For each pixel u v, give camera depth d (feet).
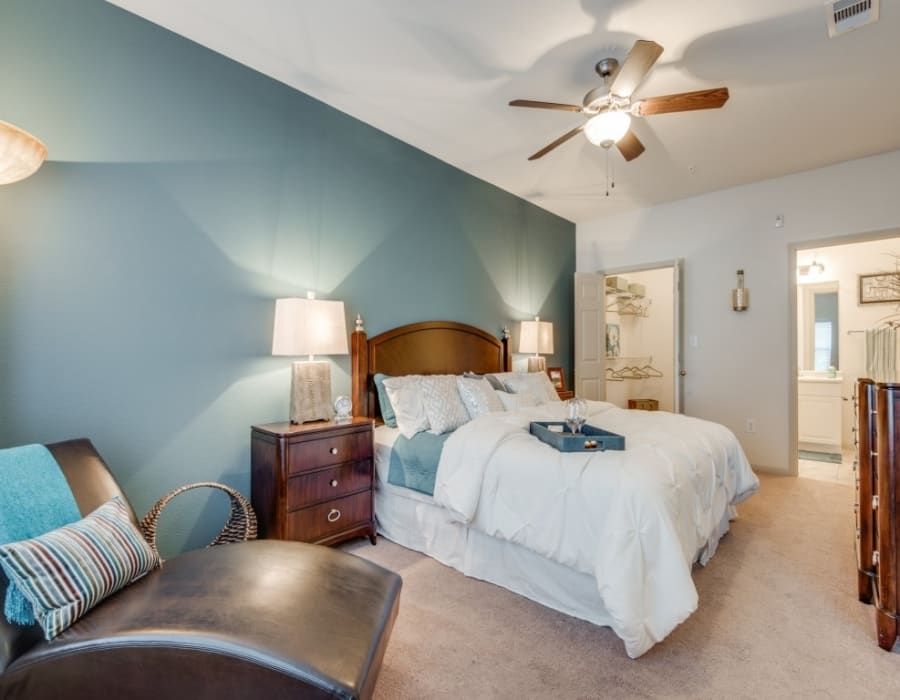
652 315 21.93
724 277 14.93
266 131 8.73
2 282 5.91
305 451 7.61
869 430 6.61
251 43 7.79
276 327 8.27
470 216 13.56
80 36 6.57
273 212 8.83
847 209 12.71
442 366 12.28
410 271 11.67
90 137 6.64
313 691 3.46
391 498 8.95
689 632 5.98
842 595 6.90
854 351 17.20
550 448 6.91
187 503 7.58
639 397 22.09
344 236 10.09
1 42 5.99
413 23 7.23
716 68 8.36
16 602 3.86
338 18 7.14
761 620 6.25
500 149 11.91
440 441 8.28
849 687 4.98
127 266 6.97
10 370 5.95
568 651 5.62
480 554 7.41
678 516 5.91
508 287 15.10
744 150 11.89
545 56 8.04
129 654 3.67
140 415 7.07
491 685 5.05
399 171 11.36
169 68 7.45
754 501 11.38
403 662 5.41
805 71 8.46
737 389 14.70
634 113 7.88
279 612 4.13
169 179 7.44
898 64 8.23
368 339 10.44
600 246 17.99
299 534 7.50
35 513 4.53
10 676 3.65
